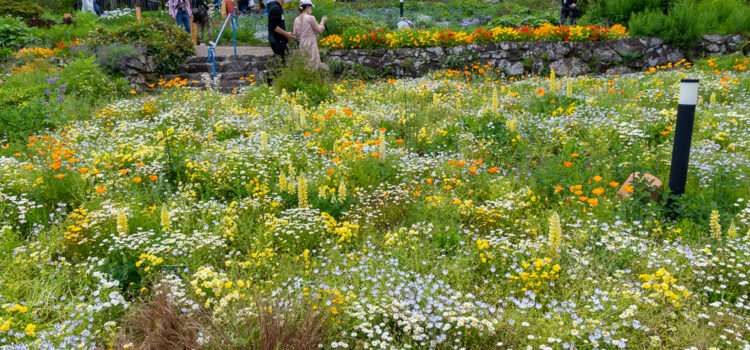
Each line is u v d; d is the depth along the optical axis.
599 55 12.95
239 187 4.90
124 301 3.01
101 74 10.33
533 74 12.31
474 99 8.90
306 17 10.94
